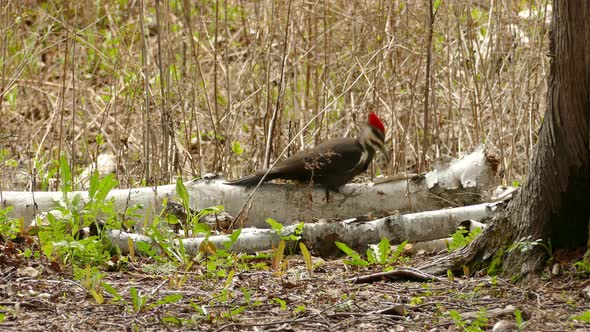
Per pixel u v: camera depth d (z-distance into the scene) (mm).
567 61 8812
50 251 9914
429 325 8023
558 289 8773
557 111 8984
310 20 15336
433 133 14672
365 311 8500
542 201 9188
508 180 13953
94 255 10188
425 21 14102
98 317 8344
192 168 13766
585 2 8656
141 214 12172
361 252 11352
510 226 9453
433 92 13875
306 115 15148
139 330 7973
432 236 11523
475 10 17359
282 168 12531
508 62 15406
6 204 11984
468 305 8594
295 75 14969
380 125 12633
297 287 9469
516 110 14477
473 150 13898
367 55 14812
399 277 9672
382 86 15094
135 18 20250
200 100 15953
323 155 12383
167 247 10383
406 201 12570
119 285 9508
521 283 9078
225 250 10531
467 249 9797
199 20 17297
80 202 11891
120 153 14336
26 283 9336
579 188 9094
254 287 9461
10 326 8055
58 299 8891
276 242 11141
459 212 11625
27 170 14922
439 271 9742
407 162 15180
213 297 8922
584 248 9180
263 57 15344
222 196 12453
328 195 12539
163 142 13344
